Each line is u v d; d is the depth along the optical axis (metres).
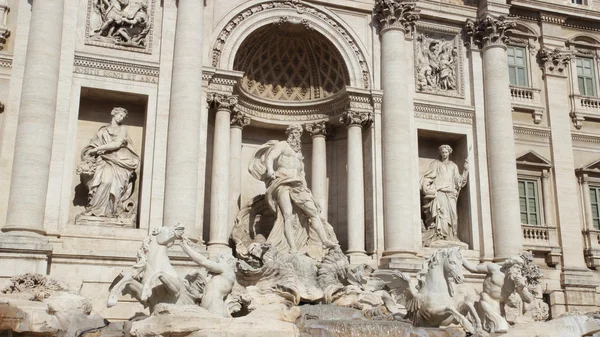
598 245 31.61
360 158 27.55
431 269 20.47
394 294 21.73
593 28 34.34
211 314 16.64
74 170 24.14
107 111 25.39
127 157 24.44
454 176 28.97
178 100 24.47
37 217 21.94
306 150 29.69
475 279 27.56
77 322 17.36
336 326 18.17
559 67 32.91
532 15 33.16
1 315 15.70
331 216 28.91
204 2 26.50
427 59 29.83
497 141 28.97
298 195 25.47
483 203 28.69
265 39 28.36
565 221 30.88
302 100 29.56
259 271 23.05
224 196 25.31
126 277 17.98
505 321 19.47
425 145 30.08
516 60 32.66
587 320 20.17
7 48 24.19
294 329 16.52
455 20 30.25
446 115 29.30
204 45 26.11
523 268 21.58
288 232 24.95
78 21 24.72
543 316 23.48
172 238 18.83
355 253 26.44
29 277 19.22
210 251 24.42
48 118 22.84
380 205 27.11
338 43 28.33
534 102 32.16
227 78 26.16
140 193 24.25
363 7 28.88
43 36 23.31
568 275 29.98
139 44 25.33
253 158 26.61
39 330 15.91
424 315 20.09
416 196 27.80
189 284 19.36
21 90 23.48
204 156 25.03
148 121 24.66
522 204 30.81
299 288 22.77
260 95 29.39
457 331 18.66
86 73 24.34
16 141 22.55
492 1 30.23
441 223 28.16
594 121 33.38
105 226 23.39
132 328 15.68
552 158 31.61
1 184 22.78
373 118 27.92
